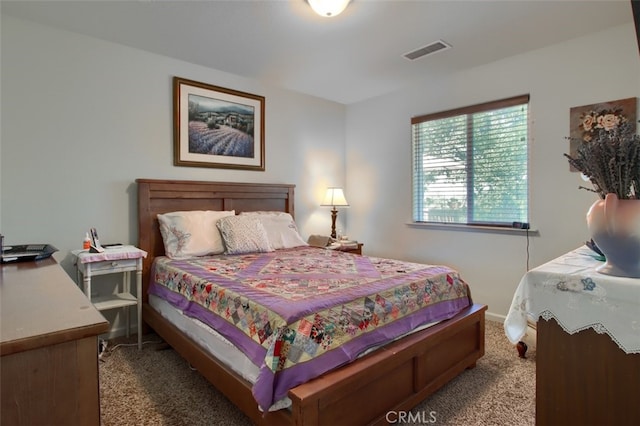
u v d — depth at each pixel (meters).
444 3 2.12
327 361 1.35
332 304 1.50
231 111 3.33
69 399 0.67
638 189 0.94
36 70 2.37
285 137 3.79
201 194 3.09
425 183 3.61
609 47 2.43
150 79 2.86
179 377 2.05
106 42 2.64
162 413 1.69
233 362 1.57
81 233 2.55
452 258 3.34
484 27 2.42
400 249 3.81
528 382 1.99
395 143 3.85
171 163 2.99
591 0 2.09
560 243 2.68
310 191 4.04
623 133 0.98
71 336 0.67
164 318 2.35
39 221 2.39
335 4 2.05
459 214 3.33
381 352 1.53
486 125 3.12
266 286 1.77
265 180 3.62
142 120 2.83
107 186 2.67
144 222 2.75
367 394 1.43
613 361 0.93
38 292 0.98
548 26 2.40
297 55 2.89
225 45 2.71
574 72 2.59
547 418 1.04
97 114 2.62
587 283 0.97
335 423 1.29
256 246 2.91
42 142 2.40
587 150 1.01
